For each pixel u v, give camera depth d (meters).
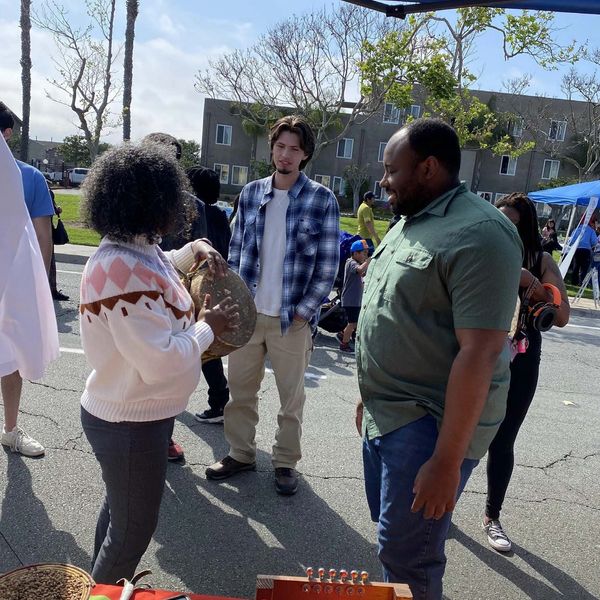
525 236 3.00
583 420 5.20
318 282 3.39
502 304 1.76
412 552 1.97
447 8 2.92
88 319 1.81
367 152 39.72
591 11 2.77
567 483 3.91
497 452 3.13
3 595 1.46
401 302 1.94
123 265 1.77
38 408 4.25
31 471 3.39
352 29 21.42
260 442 4.13
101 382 1.90
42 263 2.80
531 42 18.00
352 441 4.26
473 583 2.84
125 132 19.03
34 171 3.50
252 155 39.88
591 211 12.80
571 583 2.89
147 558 2.80
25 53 20.06
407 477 1.94
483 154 39.44
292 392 3.45
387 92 18.80
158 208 1.79
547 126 37.19
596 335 9.43
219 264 2.33
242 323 2.27
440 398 1.96
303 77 22.64
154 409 1.91
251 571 2.78
